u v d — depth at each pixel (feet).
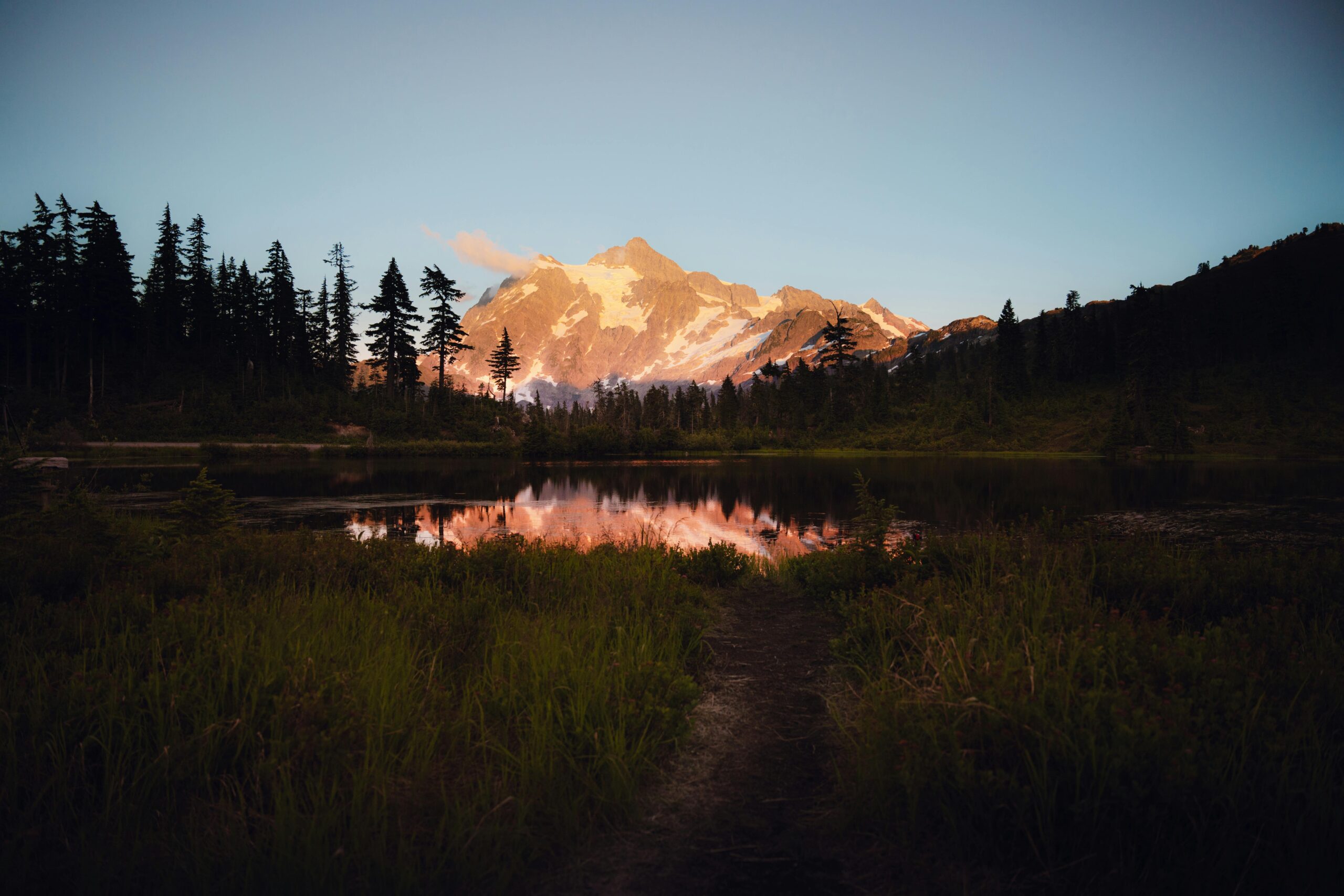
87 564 22.03
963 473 187.11
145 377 238.68
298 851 9.13
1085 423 335.88
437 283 300.61
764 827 10.53
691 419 495.00
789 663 19.10
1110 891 8.54
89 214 232.73
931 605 19.30
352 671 14.40
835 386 445.78
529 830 9.92
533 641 17.17
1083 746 9.90
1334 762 9.81
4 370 213.46
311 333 305.94
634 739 12.67
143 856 9.32
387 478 161.99
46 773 10.67
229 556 26.58
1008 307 417.90
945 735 10.91
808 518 92.84
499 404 338.75
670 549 41.06
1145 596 19.99
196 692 12.74
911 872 9.23
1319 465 213.66
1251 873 8.48
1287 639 14.35
